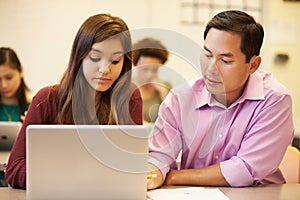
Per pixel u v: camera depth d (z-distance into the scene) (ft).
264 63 13.10
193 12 13.12
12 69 9.86
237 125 5.32
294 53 13.23
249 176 5.08
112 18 4.48
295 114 13.19
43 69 12.41
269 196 4.63
